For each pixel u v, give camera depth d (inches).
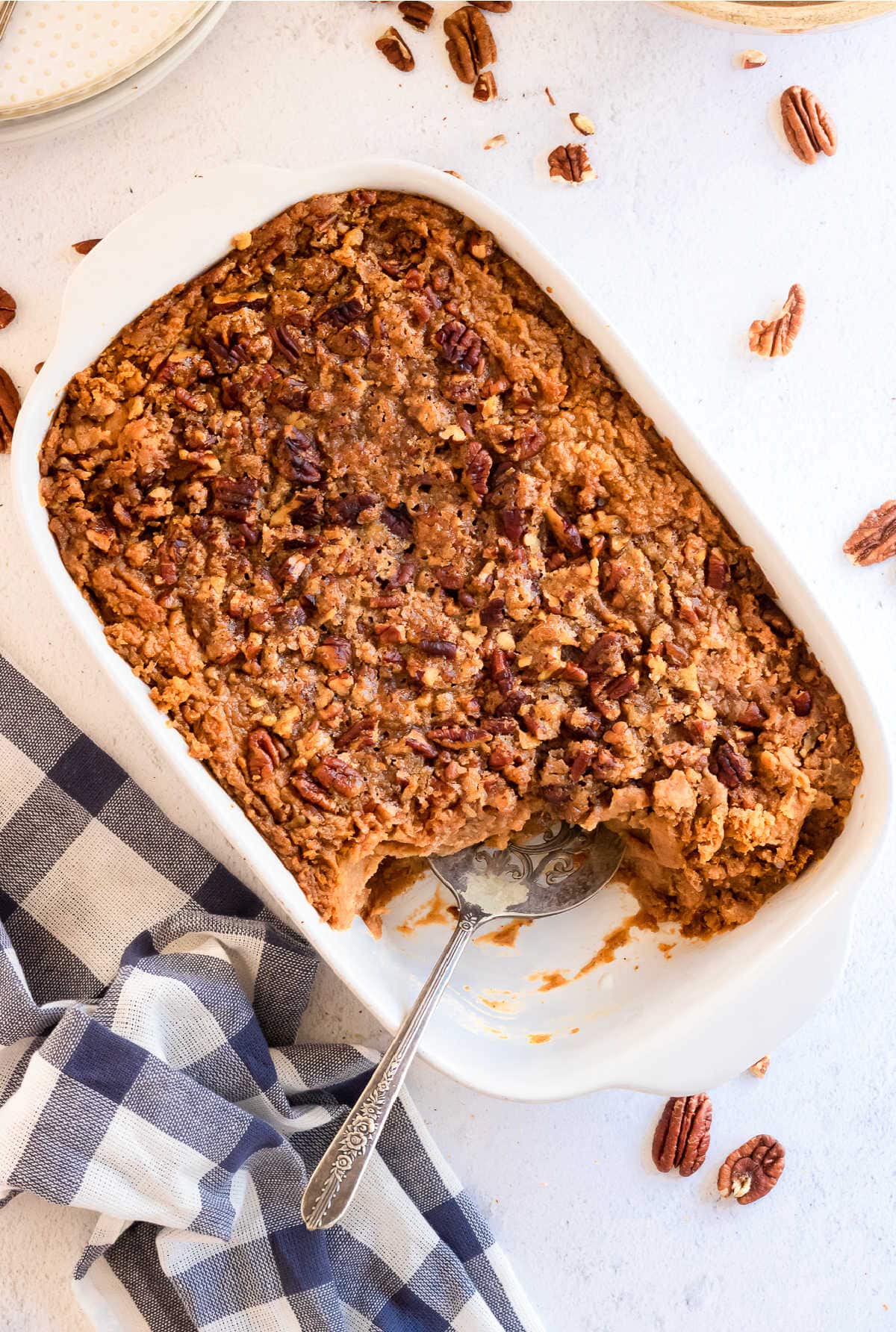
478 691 39.7
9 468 42.0
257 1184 41.5
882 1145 42.8
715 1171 42.8
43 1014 40.7
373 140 42.2
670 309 42.5
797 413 42.6
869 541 42.3
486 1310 41.7
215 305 39.4
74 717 42.2
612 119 42.4
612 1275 42.6
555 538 39.8
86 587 39.3
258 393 39.4
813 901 39.1
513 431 39.5
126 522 39.2
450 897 41.5
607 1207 42.7
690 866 39.8
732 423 42.6
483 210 39.1
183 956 41.1
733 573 39.7
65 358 38.9
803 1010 39.2
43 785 41.9
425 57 42.2
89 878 42.1
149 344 39.3
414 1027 39.4
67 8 41.2
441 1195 41.9
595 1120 42.8
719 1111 42.9
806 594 38.9
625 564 39.5
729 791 39.4
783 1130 42.8
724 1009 39.2
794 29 41.2
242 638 39.5
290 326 39.4
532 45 42.3
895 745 42.4
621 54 42.3
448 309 39.5
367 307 39.4
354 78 42.1
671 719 39.5
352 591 39.6
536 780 39.8
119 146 41.9
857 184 42.5
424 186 39.2
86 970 42.1
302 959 41.6
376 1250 41.8
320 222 39.3
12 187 41.9
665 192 42.4
